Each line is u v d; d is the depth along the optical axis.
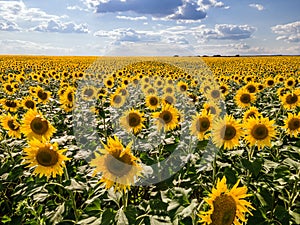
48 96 10.76
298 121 5.78
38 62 43.88
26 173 4.80
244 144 5.77
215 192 2.84
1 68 31.95
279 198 4.45
